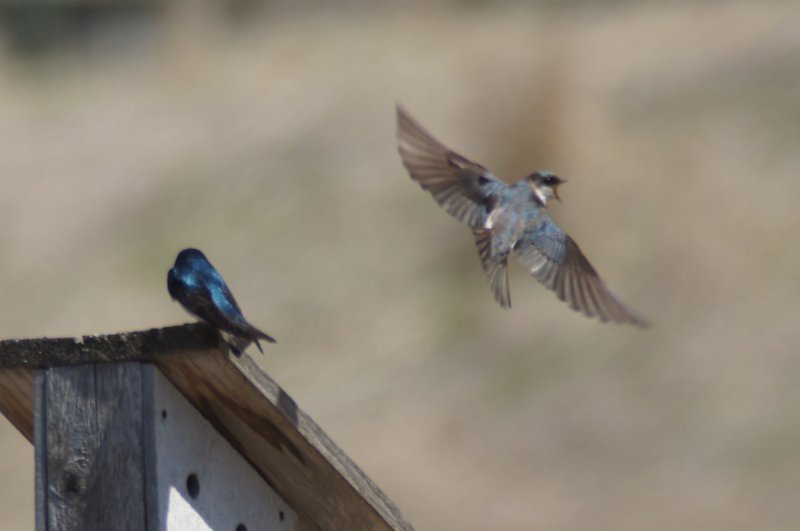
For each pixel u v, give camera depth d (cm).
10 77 2973
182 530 557
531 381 1580
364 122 2236
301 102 2366
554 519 1357
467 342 1695
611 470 1422
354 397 1659
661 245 1738
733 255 1698
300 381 1719
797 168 1817
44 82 2941
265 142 2281
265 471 615
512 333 1678
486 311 1747
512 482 1427
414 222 1977
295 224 2048
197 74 2650
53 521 546
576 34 2302
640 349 1581
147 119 2514
